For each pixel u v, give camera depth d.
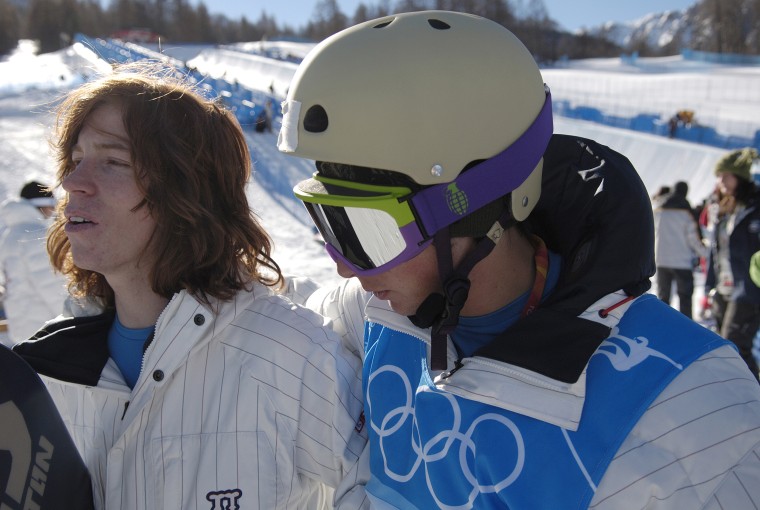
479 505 1.01
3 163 13.74
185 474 1.19
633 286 1.04
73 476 1.07
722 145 19.89
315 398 1.26
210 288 1.24
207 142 1.24
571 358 0.97
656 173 13.73
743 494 0.87
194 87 1.30
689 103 34.44
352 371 1.33
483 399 1.02
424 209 0.99
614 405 0.95
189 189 1.19
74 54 44.31
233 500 1.19
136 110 1.16
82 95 1.20
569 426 0.95
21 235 2.92
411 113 0.96
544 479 0.95
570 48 84.75
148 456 1.20
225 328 1.27
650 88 40.19
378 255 1.04
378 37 0.99
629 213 1.01
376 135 0.97
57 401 1.32
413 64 0.96
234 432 1.21
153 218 1.19
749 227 4.05
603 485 0.92
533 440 0.98
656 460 0.91
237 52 50.75
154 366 1.20
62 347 1.25
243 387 1.23
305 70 1.03
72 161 1.27
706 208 7.22
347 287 1.47
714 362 0.95
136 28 82.19
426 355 1.17
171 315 1.21
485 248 1.04
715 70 51.19
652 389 0.94
